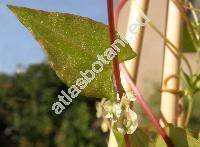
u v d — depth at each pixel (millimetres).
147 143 102
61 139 531
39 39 84
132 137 101
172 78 115
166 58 116
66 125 527
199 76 120
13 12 83
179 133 98
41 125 542
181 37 117
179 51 116
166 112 115
